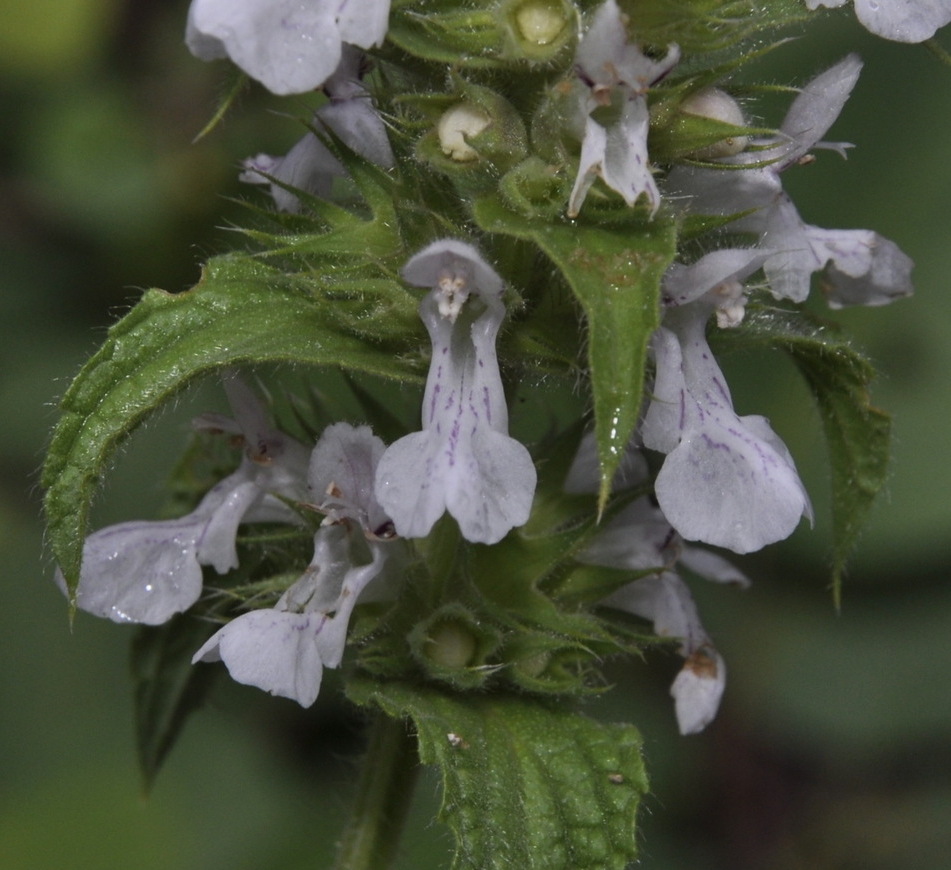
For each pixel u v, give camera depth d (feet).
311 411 0.74
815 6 0.67
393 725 0.72
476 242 0.68
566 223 0.65
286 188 0.69
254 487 0.72
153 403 0.67
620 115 0.66
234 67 0.67
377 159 0.70
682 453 0.67
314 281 0.68
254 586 0.71
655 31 0.66
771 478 0.67
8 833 0.84
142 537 0.71
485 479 0.66
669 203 0.68
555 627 0.70
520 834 0.67
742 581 0.76
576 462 0.72
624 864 0.68
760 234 0.70
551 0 0.66
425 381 0.67
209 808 0.85
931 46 0.68
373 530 0.69
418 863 0.83
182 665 0.75
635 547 0.72
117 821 0.84
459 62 0.66
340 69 0.70
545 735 0.69
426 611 0.70
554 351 0.68
